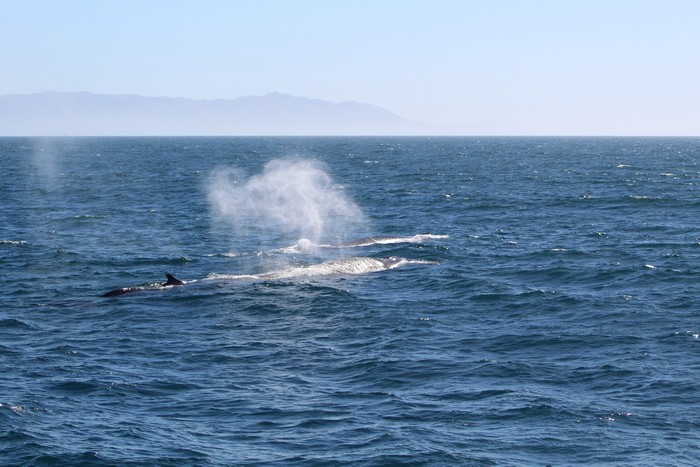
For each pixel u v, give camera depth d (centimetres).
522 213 8556
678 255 5650
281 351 3450
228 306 4222
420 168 17788
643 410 2728
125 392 2920
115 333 3722
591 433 2547
